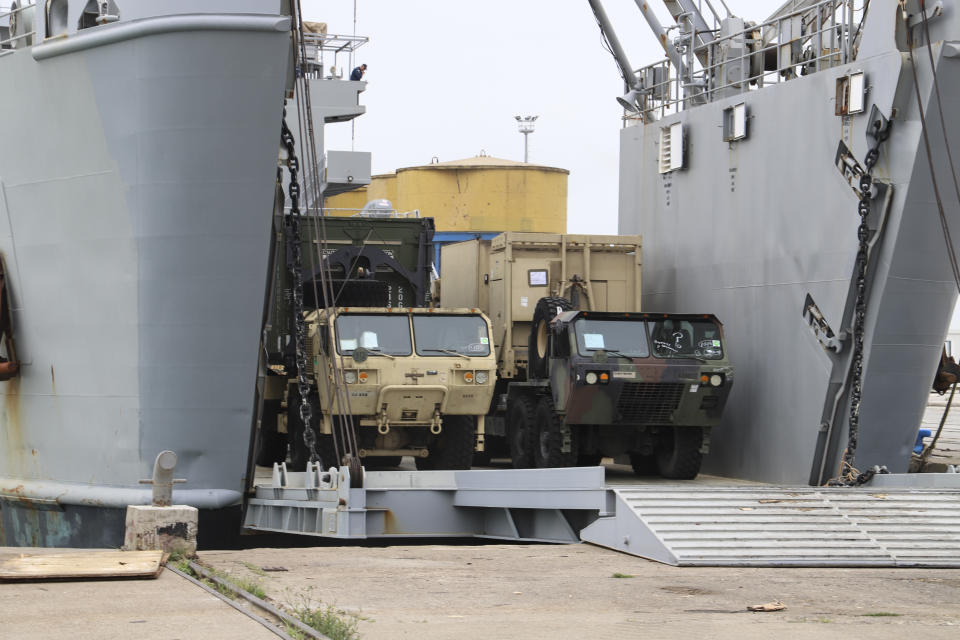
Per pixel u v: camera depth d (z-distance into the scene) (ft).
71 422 102.37
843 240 108.17
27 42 107.04
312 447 97.50
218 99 89.92
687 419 113.19
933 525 85.25
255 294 94.02
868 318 106.63
